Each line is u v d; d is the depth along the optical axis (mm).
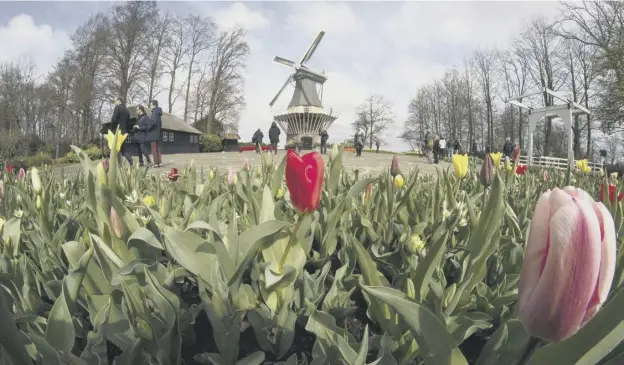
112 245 1303
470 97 59781
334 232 1658
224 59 59562
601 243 624
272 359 1203
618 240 1534
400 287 1386
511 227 1735
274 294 1192
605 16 31844
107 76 52062
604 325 628
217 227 1448
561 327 626
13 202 2568
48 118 49469
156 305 1146
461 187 3645
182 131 44781
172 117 47188
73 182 3645
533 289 654
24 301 1230
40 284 1486
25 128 48125
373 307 1048
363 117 70875
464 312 1200
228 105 61219
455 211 1717
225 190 3184
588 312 628
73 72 50469
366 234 1908
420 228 1731
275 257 1219
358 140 36312
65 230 1671
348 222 1885
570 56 42156
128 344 1054
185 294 1444
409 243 1553
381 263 1658
